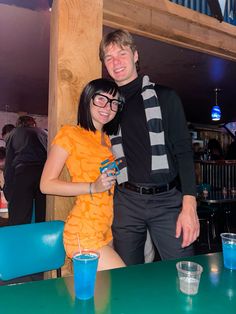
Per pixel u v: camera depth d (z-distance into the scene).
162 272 1.09
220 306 0.85
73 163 1.54
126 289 0.95
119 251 1.88
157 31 2.59
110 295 0.91
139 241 1.89
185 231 1.62
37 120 8.54
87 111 1.60
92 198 1.52
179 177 1.85
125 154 1.87
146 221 1.85
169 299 0.89
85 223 1.50
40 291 0.93
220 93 6.44
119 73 1.82
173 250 1.79
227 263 1.15
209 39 2.89
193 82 5.56
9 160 3.45
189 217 1.62
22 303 0.85
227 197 4.91
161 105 1.81
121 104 1.72
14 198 3.40
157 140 1.77
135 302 0.87
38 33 3.31
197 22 2.75
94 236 1.50
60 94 1.93
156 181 1.80
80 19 1.99
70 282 0.99
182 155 1.73
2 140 7.74
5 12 2.84
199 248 4.55
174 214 1.82
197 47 2.94
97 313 0.80
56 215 1.92
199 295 0.91
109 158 1.61
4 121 8.01
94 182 1.45
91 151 1.55
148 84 1.85
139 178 1.81
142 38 3.46
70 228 1.53
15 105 7.37
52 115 2.05
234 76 5.14
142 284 0.99
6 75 4.95
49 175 1.47
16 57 4.09
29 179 3.38
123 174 1.85
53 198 1.94
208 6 2.84
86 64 2.01
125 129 1.87
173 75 5.09
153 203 1.81
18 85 5.58
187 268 1.06
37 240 1.50
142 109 1.84
